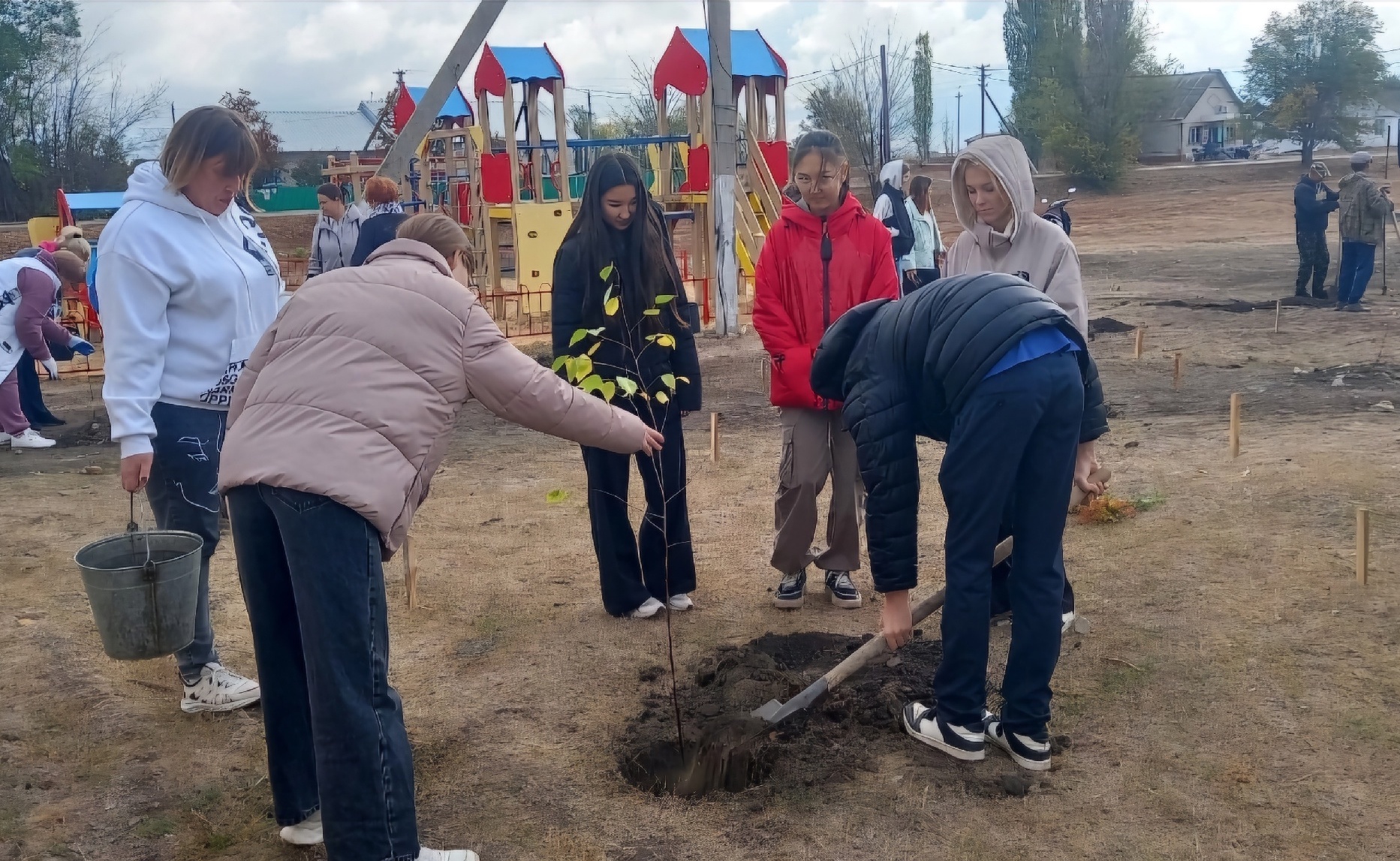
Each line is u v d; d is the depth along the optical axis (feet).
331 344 8.67
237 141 11.20
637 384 13.70
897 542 10.60
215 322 11.51
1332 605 13.97
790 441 14.58
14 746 11.73
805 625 14.79
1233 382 30.04
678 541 15.31
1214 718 11.51
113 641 10.08
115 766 11.35
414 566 17.46
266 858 9.76
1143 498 18.75
